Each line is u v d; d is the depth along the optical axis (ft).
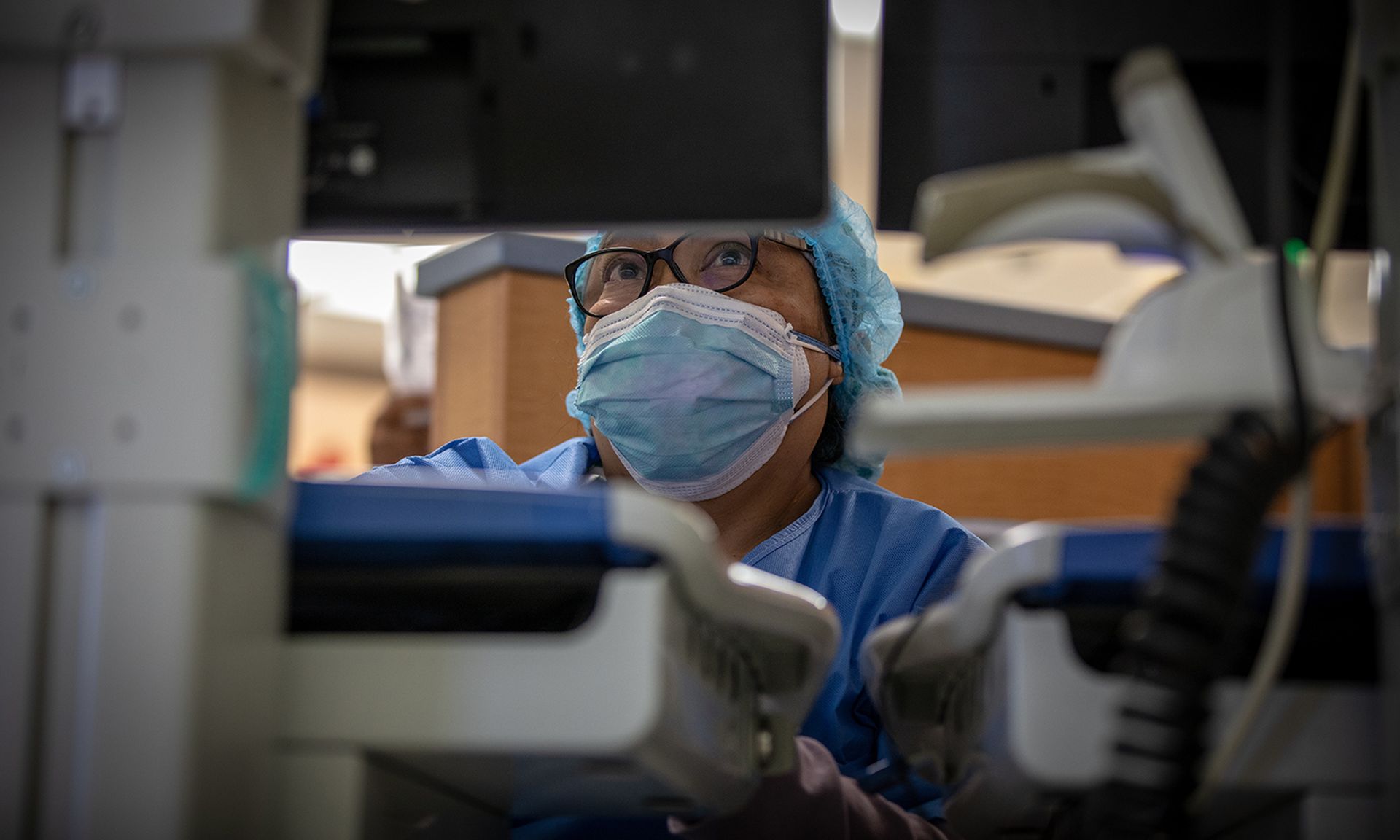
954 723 3.00
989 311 7.53
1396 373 2.35
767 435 4.83
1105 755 2.21
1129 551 2.43
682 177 2.59
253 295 2.21
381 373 13.85
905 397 2.08
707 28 2.61
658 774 2.41
